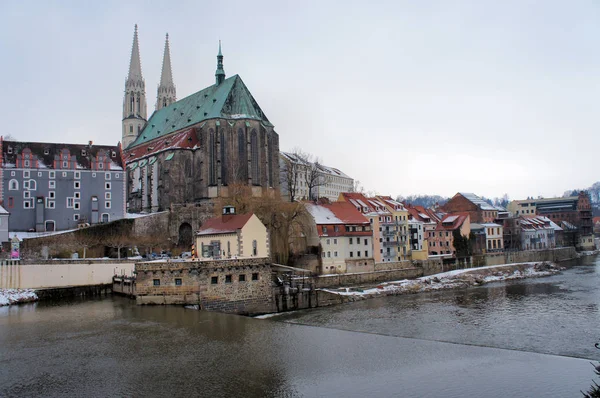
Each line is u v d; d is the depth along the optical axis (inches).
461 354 2069.4
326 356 2007.9
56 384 1678.2
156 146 7357.3
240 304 2977.4
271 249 4062.5
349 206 5034.5
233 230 3312.0
